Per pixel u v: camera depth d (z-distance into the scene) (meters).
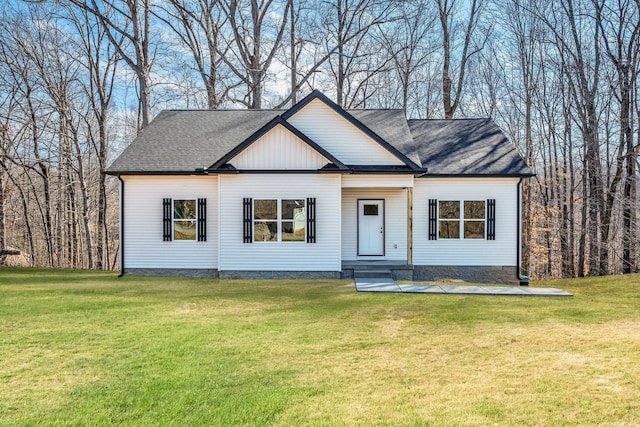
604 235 21.47
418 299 10.95
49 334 7.64
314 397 4.92
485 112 28.81
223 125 17.86
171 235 15.34
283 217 14.55
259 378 5.55
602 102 22.08
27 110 24.52
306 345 7.05
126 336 7.53
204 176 15.22
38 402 4.86
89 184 29.36
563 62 22.86
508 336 7.44
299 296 11.40
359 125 15.16
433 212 15.52
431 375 5.60
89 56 26.72
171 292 12.01
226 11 25.73
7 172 24.09
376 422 4.27
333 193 14.49
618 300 11.12
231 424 4.29
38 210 29.27
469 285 13.39
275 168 14.52
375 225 16.09
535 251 25.06
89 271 18.19
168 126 17.75
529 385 5.15
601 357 6.16
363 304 10.34
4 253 22.72
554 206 25.17
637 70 20.61
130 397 4.97
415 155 15.44
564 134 24.92
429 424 4.21
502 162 15.62
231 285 13.24
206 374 5.70
